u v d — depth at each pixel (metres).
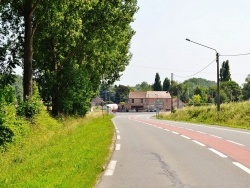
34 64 34.69
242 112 35.78
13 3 24.25
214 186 7.55
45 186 7.00
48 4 23.92
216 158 11.62
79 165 9.52
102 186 7.57
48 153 12.61
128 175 8.80
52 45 33.47
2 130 14.95
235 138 18.56
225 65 155.00
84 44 34.09
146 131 24.45
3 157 12.83
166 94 169.25
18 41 28.36
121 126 31.39
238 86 150.75
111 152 13.22
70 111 38.75
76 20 27.22
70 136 19.03
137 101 167.00
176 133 22.36
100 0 31.78
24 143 16.14
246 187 7.45
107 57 40.03
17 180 8.28
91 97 43.31
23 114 21.61
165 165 10.29
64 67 34.59
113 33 34.34
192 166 10.11
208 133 22.08
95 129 24.47
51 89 33.94
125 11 33.94
